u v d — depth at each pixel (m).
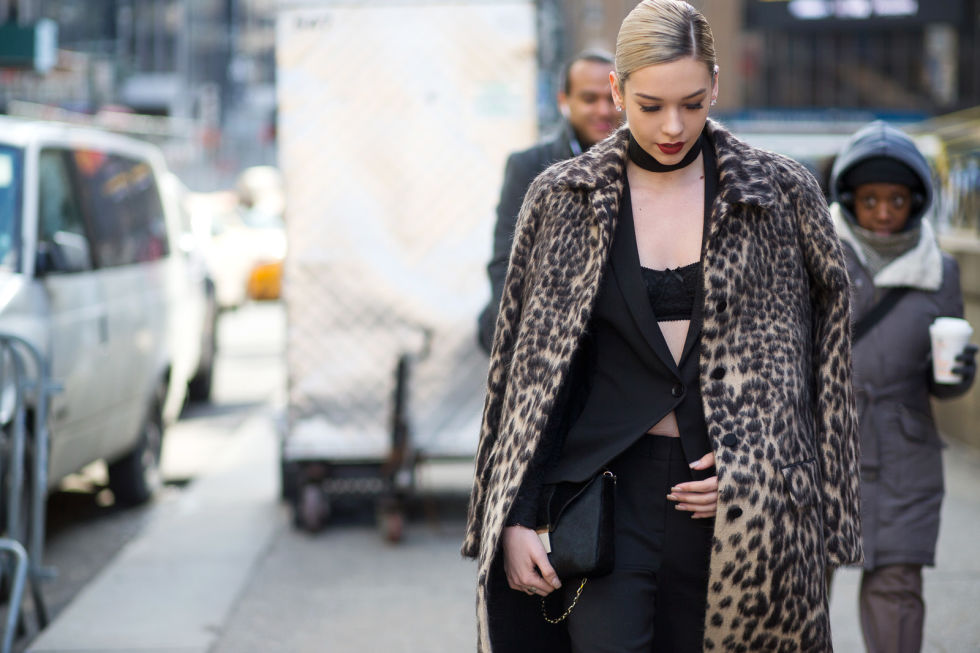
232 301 22.05
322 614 6.53
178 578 7.28
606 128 5.53
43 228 7.85
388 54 8.03
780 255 3.15
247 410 13.98
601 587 3.16
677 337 3.15
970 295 9.99
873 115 37.50
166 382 10.20
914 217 4.76
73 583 7.61
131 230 9.60
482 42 8.01
